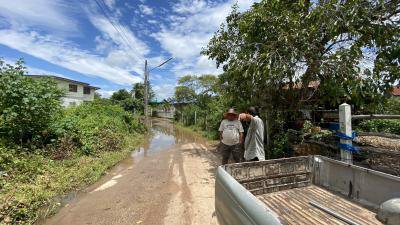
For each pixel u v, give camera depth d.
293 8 7.21
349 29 5.97
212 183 6.47
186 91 34.75
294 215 2.76
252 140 5.23
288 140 7.74
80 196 5.52
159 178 6.97
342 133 5.31
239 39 8.93
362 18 6.05
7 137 7.15
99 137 10.66
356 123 10.93
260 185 3.48
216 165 8.66
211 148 12.59
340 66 5.97
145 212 4.66
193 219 4.34
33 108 7.11
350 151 5.21
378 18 6.15
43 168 6.58
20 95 7.04
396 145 7.84
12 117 6.95
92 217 4.47
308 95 7.74
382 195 2.83
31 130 7.80
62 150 8.06
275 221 1.69
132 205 5.01
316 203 3.07
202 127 22.62
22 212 4.32
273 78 6.97
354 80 5.75
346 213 2.79
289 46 6.41
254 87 7.93
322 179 3.71
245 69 7.48
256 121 5.19
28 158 6.70
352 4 5.86
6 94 6.80
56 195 5.45
